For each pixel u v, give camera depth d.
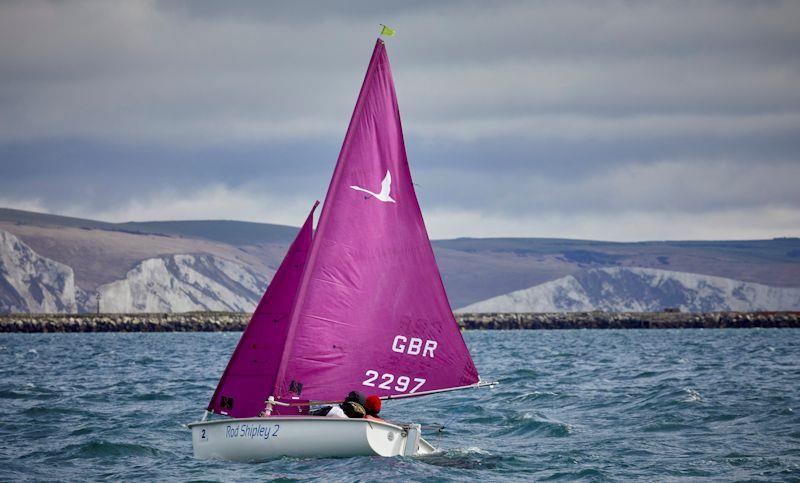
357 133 69.44
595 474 68.56
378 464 67.81
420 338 71.31
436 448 79.94
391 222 70.31
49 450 79.19
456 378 72.69
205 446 71.06
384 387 70.31
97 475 68.12
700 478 67.31
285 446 68.25
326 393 68.44
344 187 68.88
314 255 67.88
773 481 65.88
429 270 71.69
